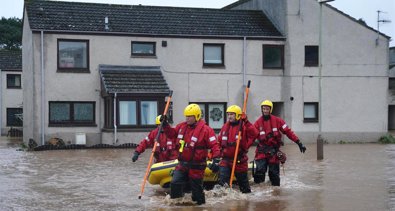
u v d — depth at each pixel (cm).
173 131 911
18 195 1006
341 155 1820
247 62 2458
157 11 2520
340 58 2527
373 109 2566
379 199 948
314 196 980
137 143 2198
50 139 2197
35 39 2203
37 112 2206
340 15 2522
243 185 1001
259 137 1106
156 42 2359
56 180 1209
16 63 3834
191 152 875
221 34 2423
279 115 2544
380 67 2572
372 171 1358
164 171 1023
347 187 1088
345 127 2533
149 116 2230
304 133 2488
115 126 2169
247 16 2616
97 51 2288
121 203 920
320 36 1917
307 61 2509
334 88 2520
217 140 916
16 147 2359
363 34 2550
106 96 2206
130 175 1295
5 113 3800
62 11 2359
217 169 870
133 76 2270
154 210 853
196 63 2408
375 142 2556
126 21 2394
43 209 873
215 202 915
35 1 2380
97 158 1727
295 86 2483
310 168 1426
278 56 2503
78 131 2248
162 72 2367
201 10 2592
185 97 2392
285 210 848
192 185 886
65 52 2252
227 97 2441
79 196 994
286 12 2470
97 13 2403
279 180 1105
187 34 2386
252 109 2461
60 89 2238
